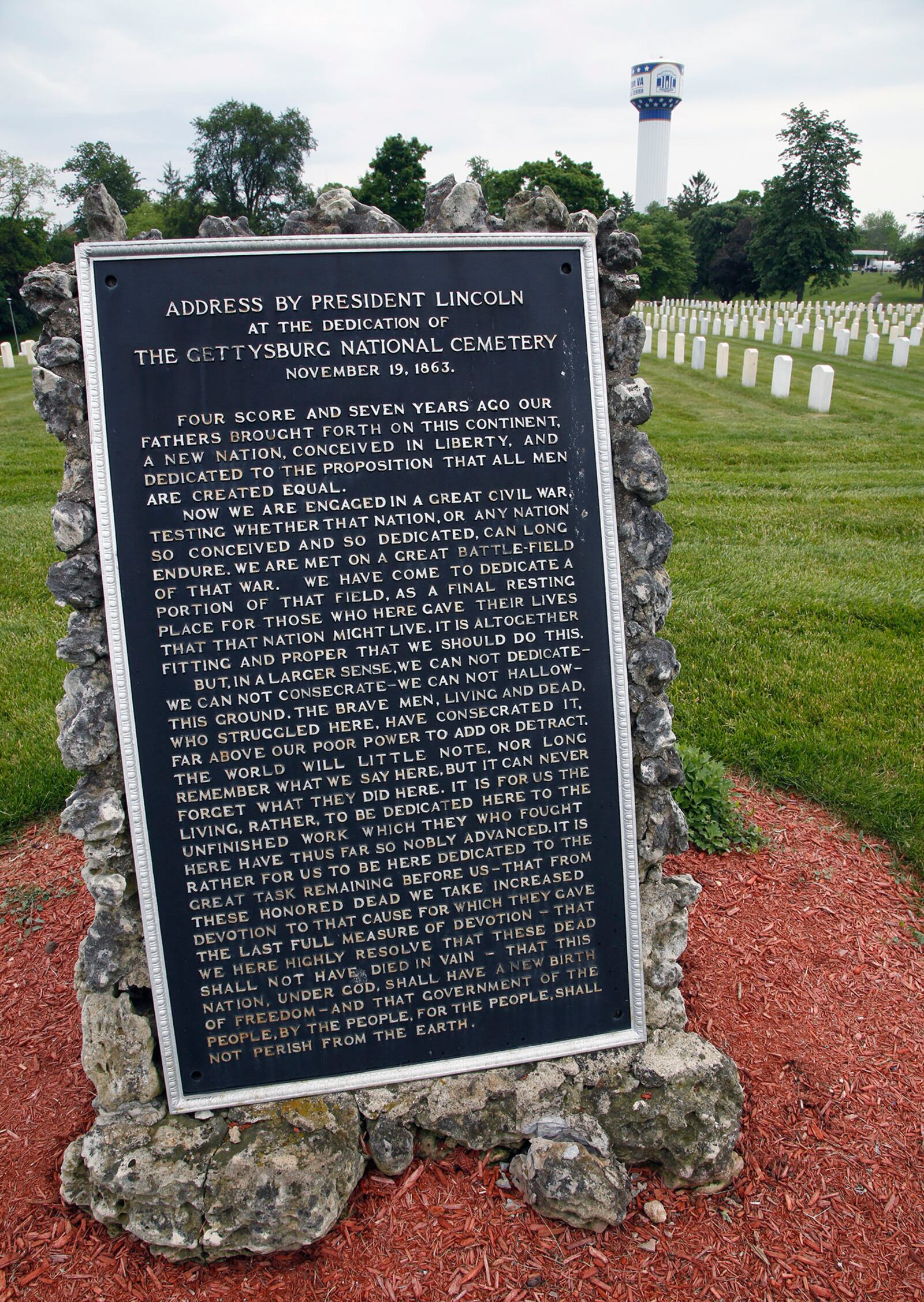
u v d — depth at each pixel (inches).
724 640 300.7
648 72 3100.4
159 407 120.8
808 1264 122.4
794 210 2266.2
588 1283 120.0
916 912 187.5
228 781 127.9
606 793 136.6
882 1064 151.7
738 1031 157.6
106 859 128.6
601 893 138.3
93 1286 119.9
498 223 130.7
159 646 124.0
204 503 122.6
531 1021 138.5
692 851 207.3
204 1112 130.0
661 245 2239.2
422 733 131.1
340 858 131.9
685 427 698.2
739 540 413.1
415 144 1263.5
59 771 225.8
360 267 122.0
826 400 746.8
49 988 169.3
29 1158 135.9
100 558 122.9
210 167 2151.8
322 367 122.6
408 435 125.3
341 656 127.8
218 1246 120.1
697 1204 130.6
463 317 124.7
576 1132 129.6
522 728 133.2
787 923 184.1
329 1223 122.0
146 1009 135.2
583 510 130.4
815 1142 138.4
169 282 119.6
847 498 485.1
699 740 242.8
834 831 212.8
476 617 130.1
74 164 2760.8
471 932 136.3
